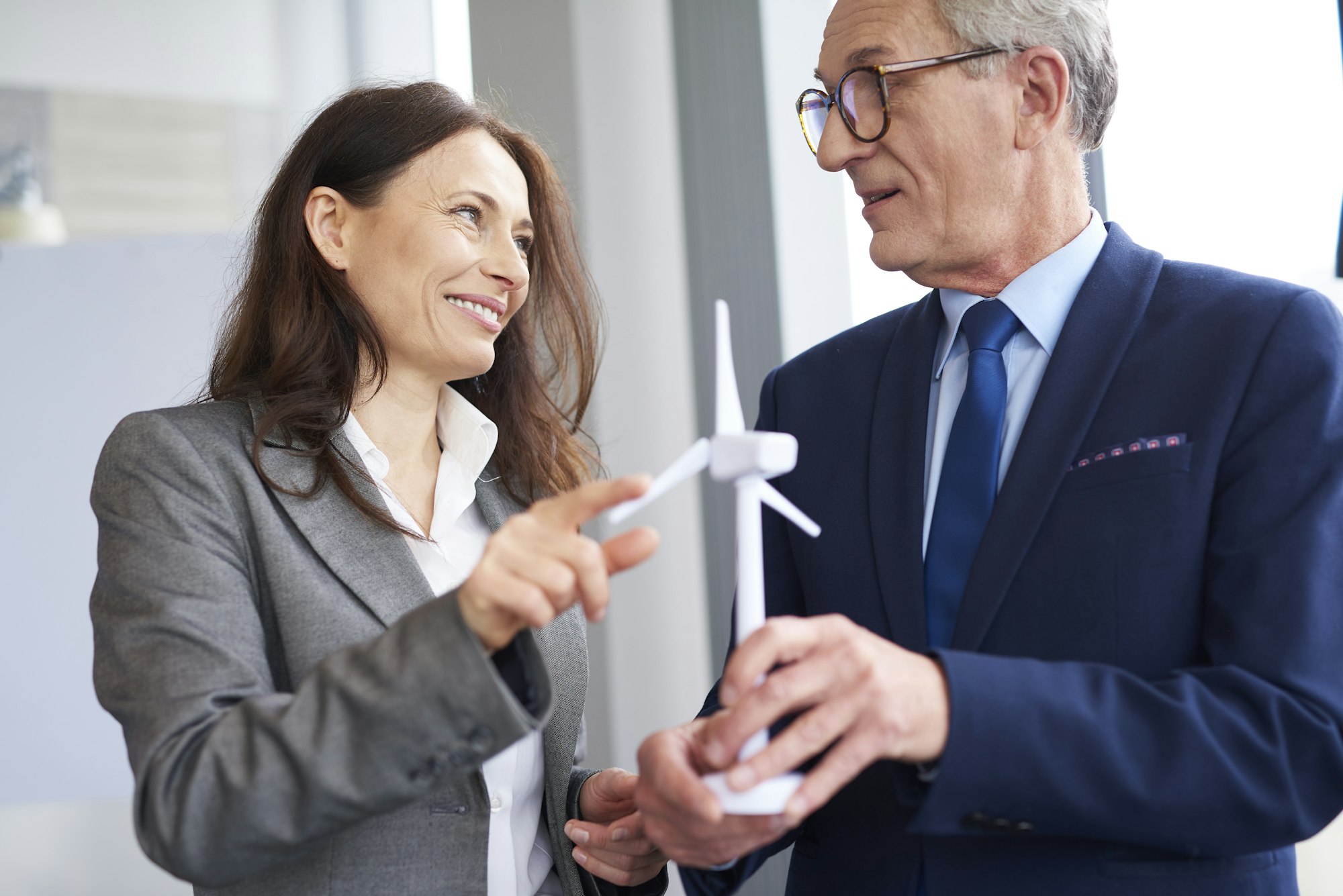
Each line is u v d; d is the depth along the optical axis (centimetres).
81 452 291
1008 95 124
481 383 161
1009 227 126
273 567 123
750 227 284
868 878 117
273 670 124
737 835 92
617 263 293
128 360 295
